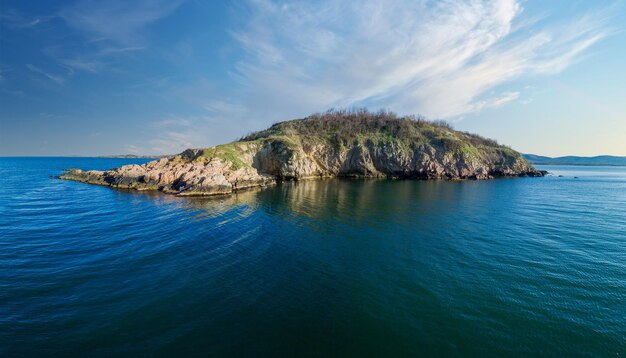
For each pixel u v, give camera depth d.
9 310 14.62
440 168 106.19
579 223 34.56
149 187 61.59
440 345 12.55
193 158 74.44
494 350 12.27
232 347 12.24
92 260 21.41
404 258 22.56
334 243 26.33
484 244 26.12
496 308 15.38
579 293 17.03
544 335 13.23
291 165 91.19
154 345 12.27
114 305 15.26
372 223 34.19
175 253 23.11
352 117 131.88
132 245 24.88
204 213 38.31
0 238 26.42
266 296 16.47
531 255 23.34
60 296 16.11
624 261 22.19
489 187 75.44
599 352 12.23
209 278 18.69
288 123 129.88
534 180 103.56
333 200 51.25
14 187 65.00
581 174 154.25
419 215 38.81
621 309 15.38
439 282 18.36
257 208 43.03
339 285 17.92
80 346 12.17
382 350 12.25
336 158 105.94
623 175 147.12
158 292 16.70
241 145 86.94
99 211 38.59
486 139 145.50
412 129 121.94
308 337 12.99
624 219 36.88
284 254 23.39
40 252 22.89
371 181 91.94
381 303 15.84
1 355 11.55
